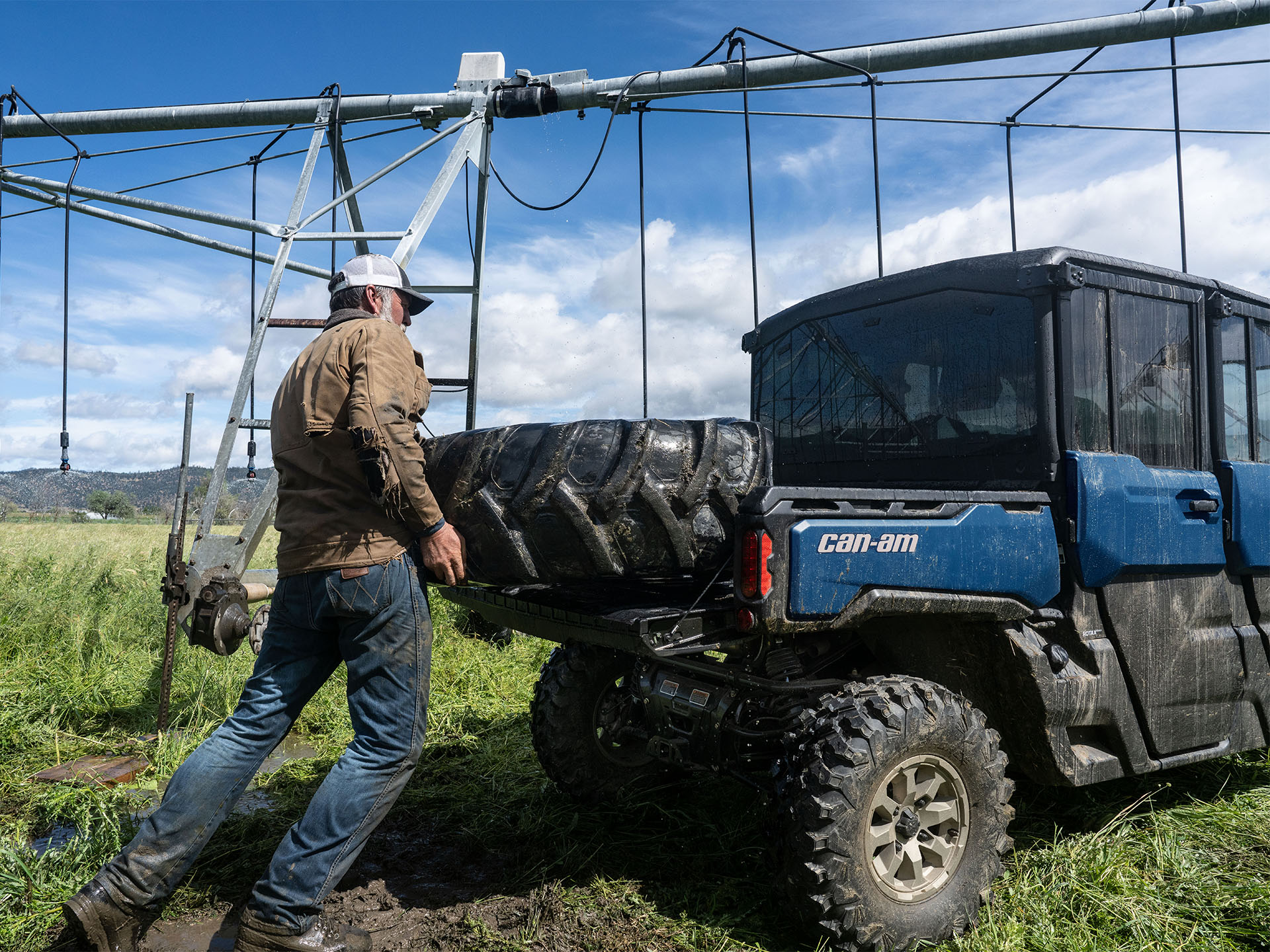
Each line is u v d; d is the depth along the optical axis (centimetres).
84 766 388
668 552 243
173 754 399
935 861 242
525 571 246
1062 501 279
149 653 566
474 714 469
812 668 280
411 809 342
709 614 253
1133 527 290
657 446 242
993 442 294
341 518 228
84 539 1173
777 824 233
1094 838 286
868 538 238
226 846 298
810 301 367
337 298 260
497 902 262
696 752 278
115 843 291
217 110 665
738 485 248
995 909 251
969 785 246
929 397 316
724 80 610
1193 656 311
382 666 230
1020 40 587
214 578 439
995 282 289
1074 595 282
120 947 220
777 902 242
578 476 241
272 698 239
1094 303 293
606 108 633
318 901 218
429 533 228
